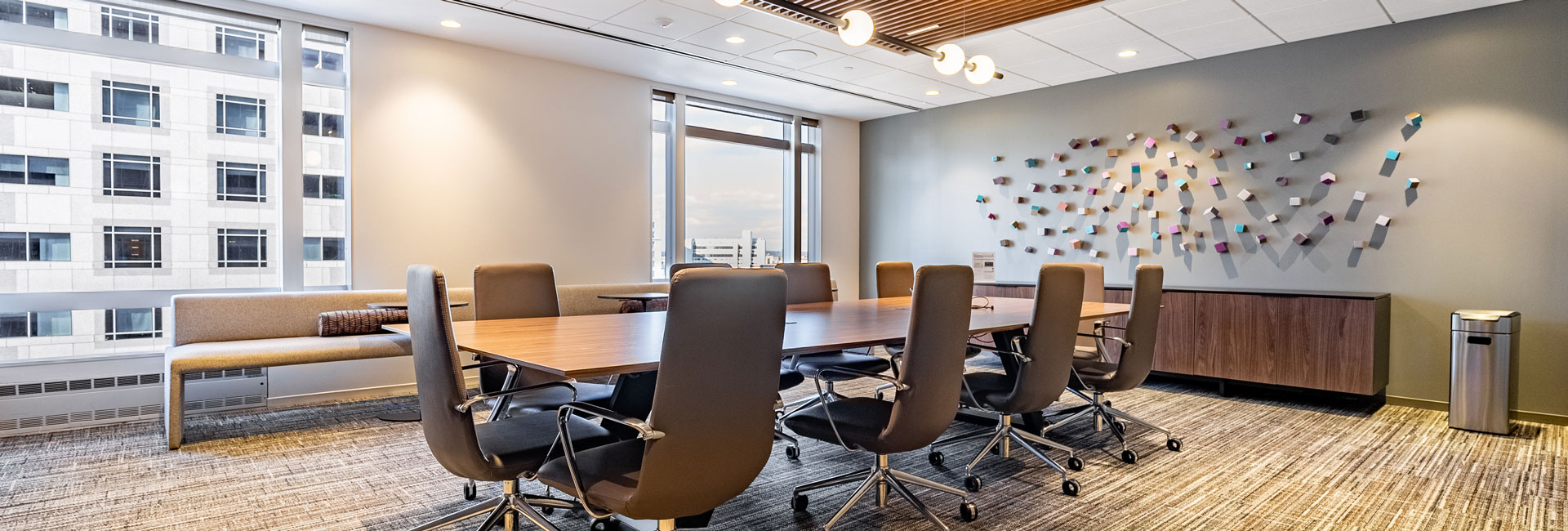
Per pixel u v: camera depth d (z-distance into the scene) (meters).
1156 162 5.93
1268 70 5.36
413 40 5.21
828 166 7.90
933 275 2.41
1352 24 4.86
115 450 3.61
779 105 7.41
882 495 2.79
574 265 6.04
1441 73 4.70
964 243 7.25
